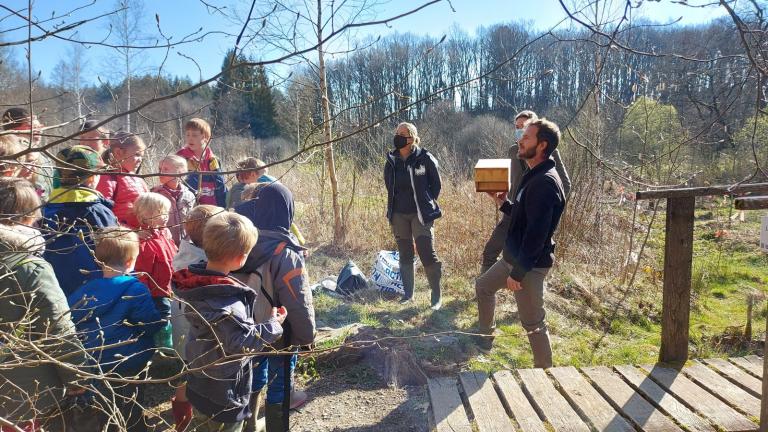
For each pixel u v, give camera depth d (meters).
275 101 10.37
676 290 3.38
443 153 9.52
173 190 3.79
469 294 5.79
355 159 8.88
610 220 7.73
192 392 2.37
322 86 6.36
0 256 2.13
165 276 3.29
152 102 1.35
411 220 5.25
